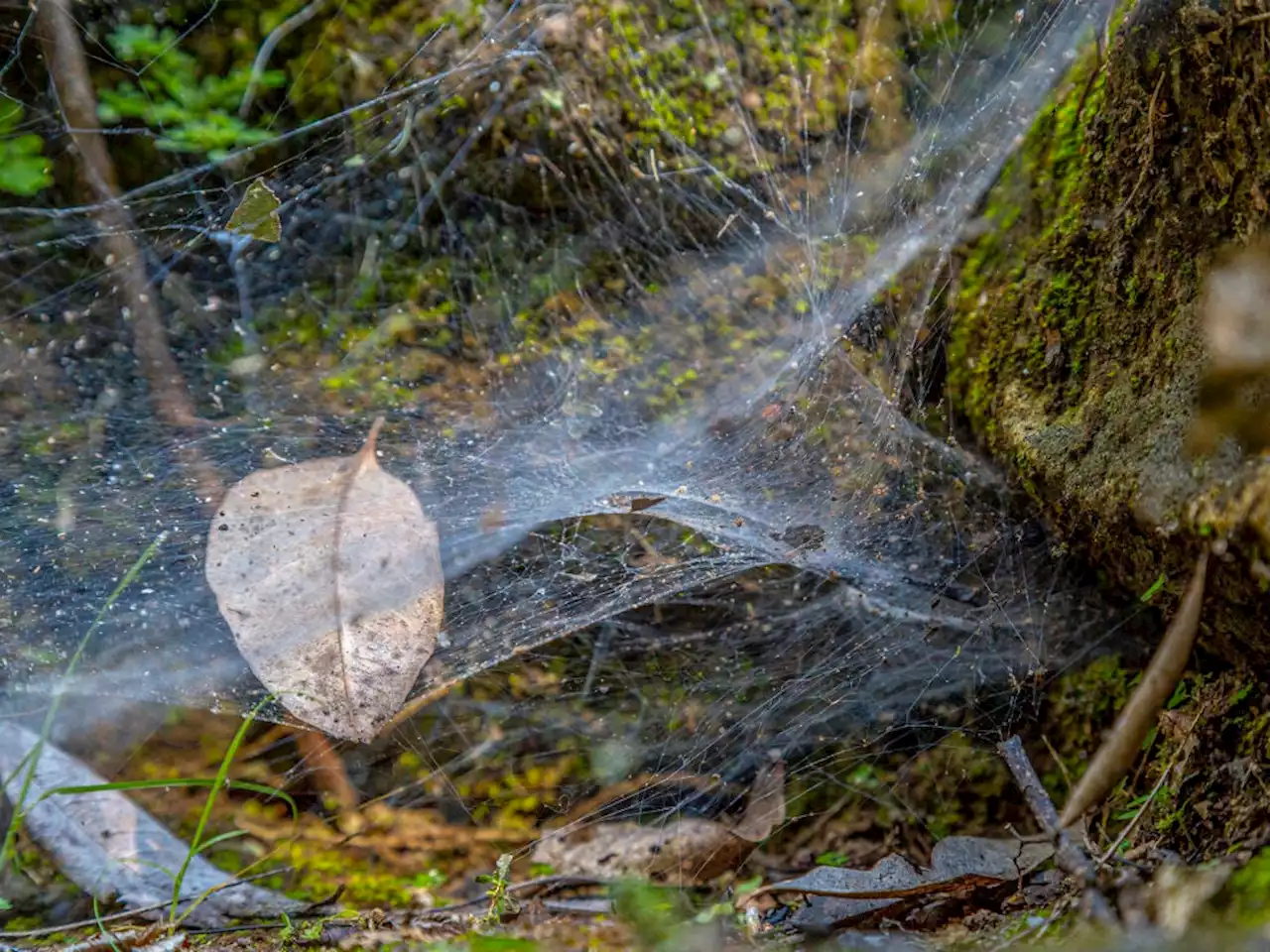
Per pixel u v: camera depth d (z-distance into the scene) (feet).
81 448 6.77
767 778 5.57
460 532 6.27
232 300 7.64
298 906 4.94
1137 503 4.56
